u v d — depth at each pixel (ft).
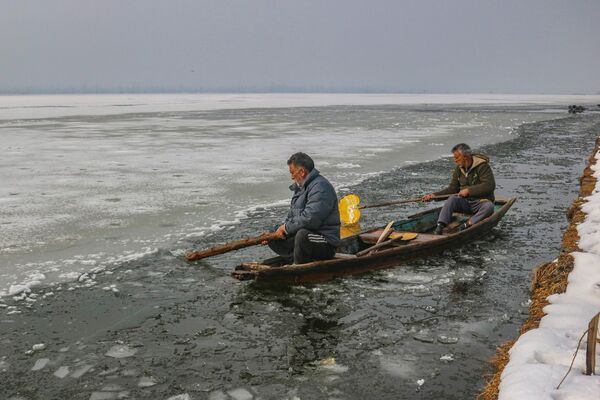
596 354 12.13
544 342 12.85
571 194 36.83
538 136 81.82
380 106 238.27
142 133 87.30
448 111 179.93
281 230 20.59
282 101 345.51
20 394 12.82
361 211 32.50
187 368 14.01
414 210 32.65
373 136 80.79
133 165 50.37
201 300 18.52
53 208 32.19
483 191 25.85
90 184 40.27
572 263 18.66
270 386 13.10
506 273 20.97
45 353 14.80
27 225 28.12
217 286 19.80
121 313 17.44
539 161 53.88
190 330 16.24
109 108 209.46
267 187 39.14
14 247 24.31
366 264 20.88
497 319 16.81
